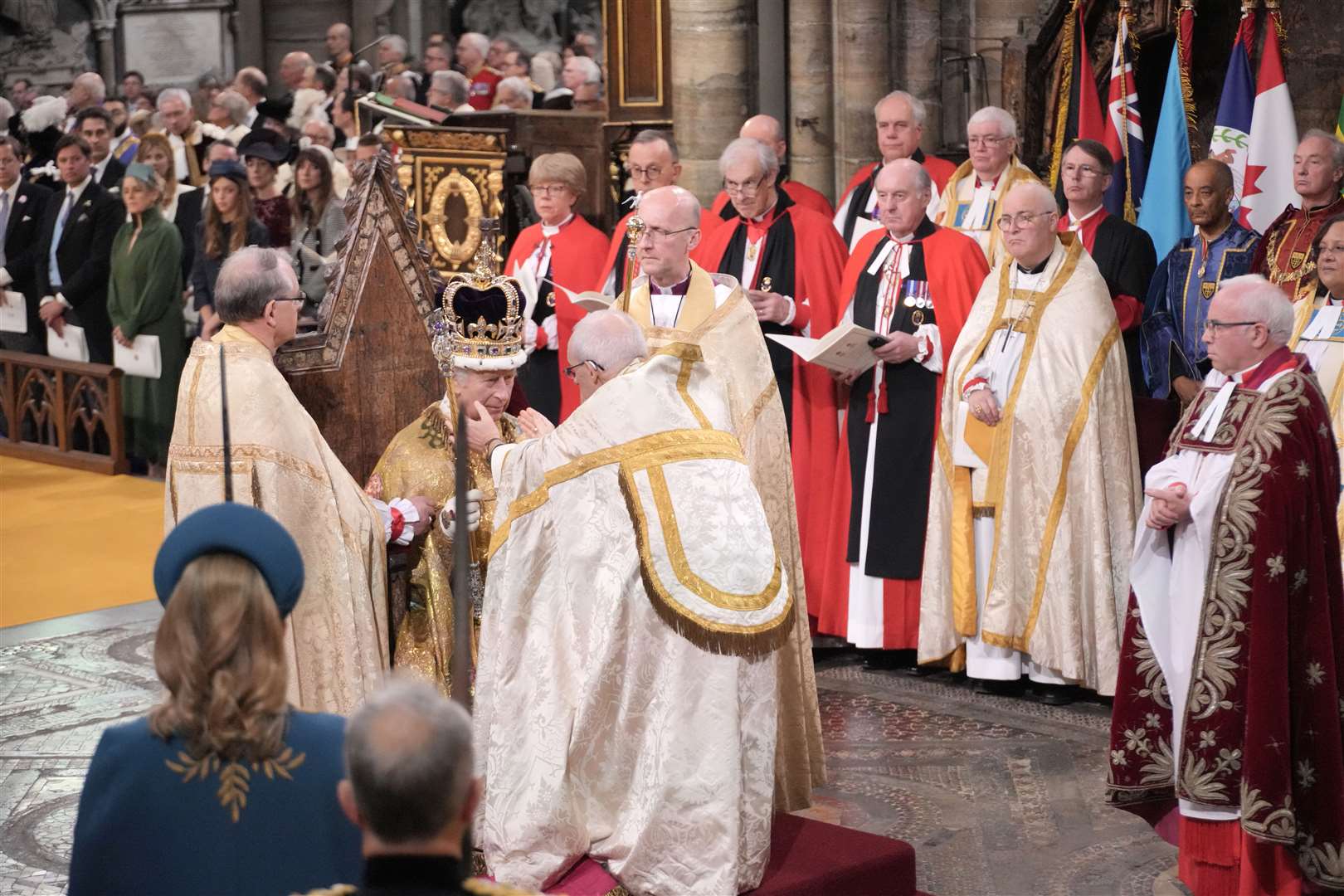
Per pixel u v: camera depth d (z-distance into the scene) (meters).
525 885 6.68
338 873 4.01
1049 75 14.77
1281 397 7.15
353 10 23.22
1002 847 8.12
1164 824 7.89
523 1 22.48
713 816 6.56
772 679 6.84
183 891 3.93
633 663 6.74
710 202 16.03
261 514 4.20
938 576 10.82
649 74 16.16
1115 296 11.11
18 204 18.47
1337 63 12.92
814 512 11.52
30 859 7.97
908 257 11.17
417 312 8.57
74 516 15.42
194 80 23.83
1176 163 12.77
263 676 4.01
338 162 17.08
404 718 3.27
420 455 7.87
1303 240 10.16
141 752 3.98
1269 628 7.02
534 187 13.34
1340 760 7.13
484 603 7.11
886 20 16.42
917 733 9.87
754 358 8.75
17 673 10.99
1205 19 14.04
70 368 17.45
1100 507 10.18
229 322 7.38
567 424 7.01
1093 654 10.27
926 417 10.94
